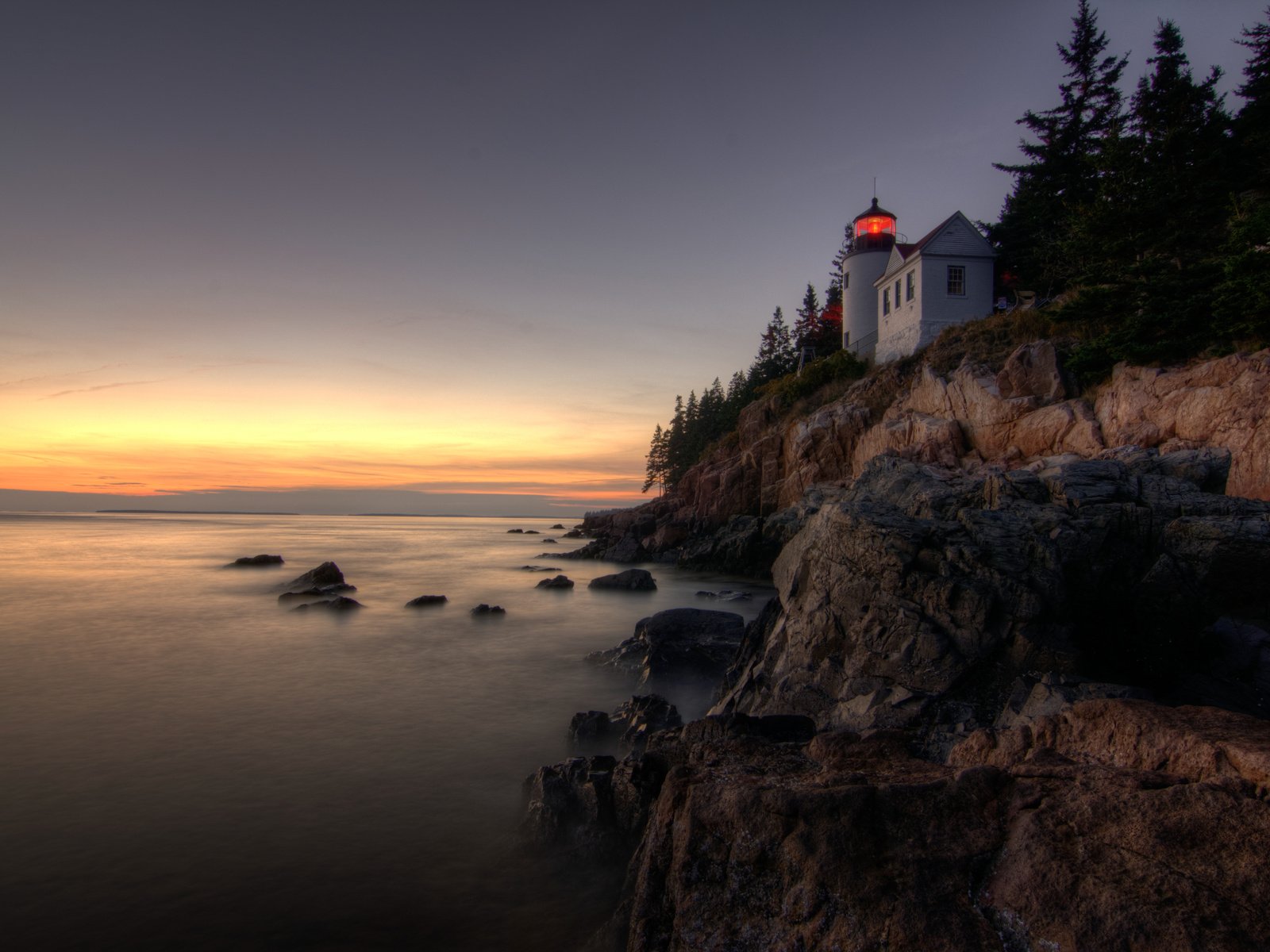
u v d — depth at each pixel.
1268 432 18.61
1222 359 21.02
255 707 15.46
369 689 16.91
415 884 8.26
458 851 9.03
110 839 9.34
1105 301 26.31
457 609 29.36
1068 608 10.51
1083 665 9.83
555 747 12.91
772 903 5.00
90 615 28.00
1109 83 40.50
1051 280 36.91
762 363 79.94
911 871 4.61
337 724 14.25
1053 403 27.55
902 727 9.38
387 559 58.03
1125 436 23.03
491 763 12.12
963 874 4.55
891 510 12.61
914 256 40.16
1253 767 4.39
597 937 6.84
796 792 5.29
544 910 7.72
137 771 11.73
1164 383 22.69
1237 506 12.59
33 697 16.31
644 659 17.61
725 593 33.09
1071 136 40.97
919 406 34.16
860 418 38.84
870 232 51.72
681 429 102.56
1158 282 24.11
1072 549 11.36
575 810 9.10
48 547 69.44
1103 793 4.56
